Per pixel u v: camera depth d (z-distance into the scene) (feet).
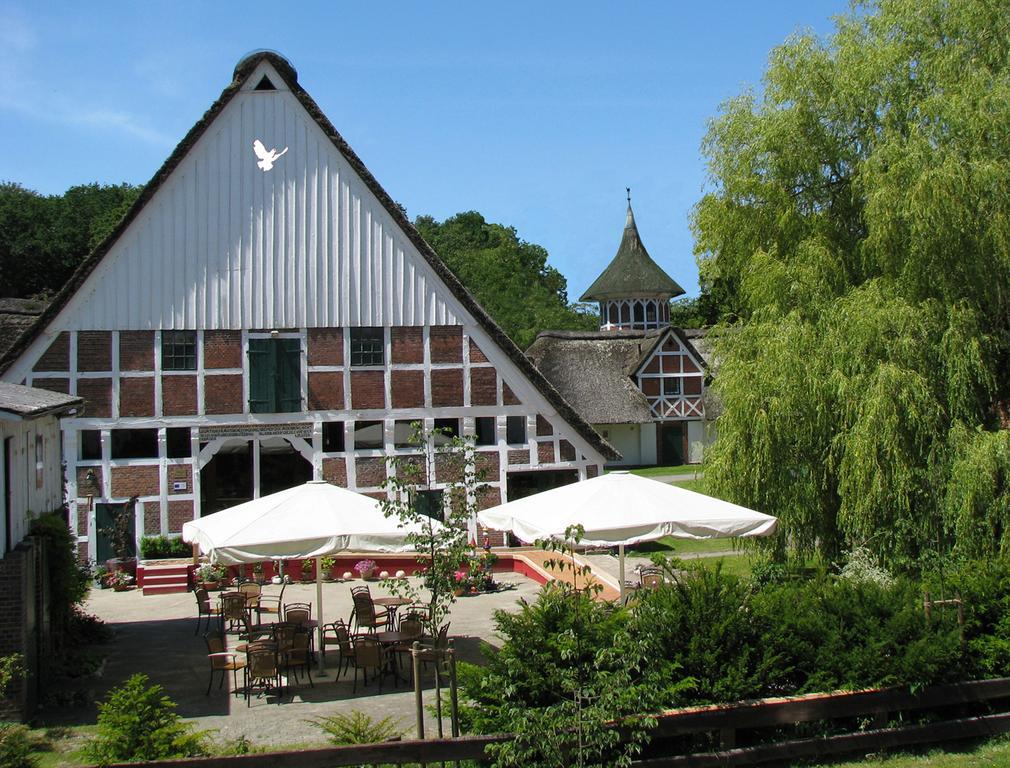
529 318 229.25
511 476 75.72
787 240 57.52
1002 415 51.75
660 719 27.32
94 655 47.01
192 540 44.68
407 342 74.90
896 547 47.32
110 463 70.85
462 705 29.35
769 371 53.01
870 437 48.26
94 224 188.34
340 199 74.28
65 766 25.08
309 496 42.88
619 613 30.55
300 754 25.18
